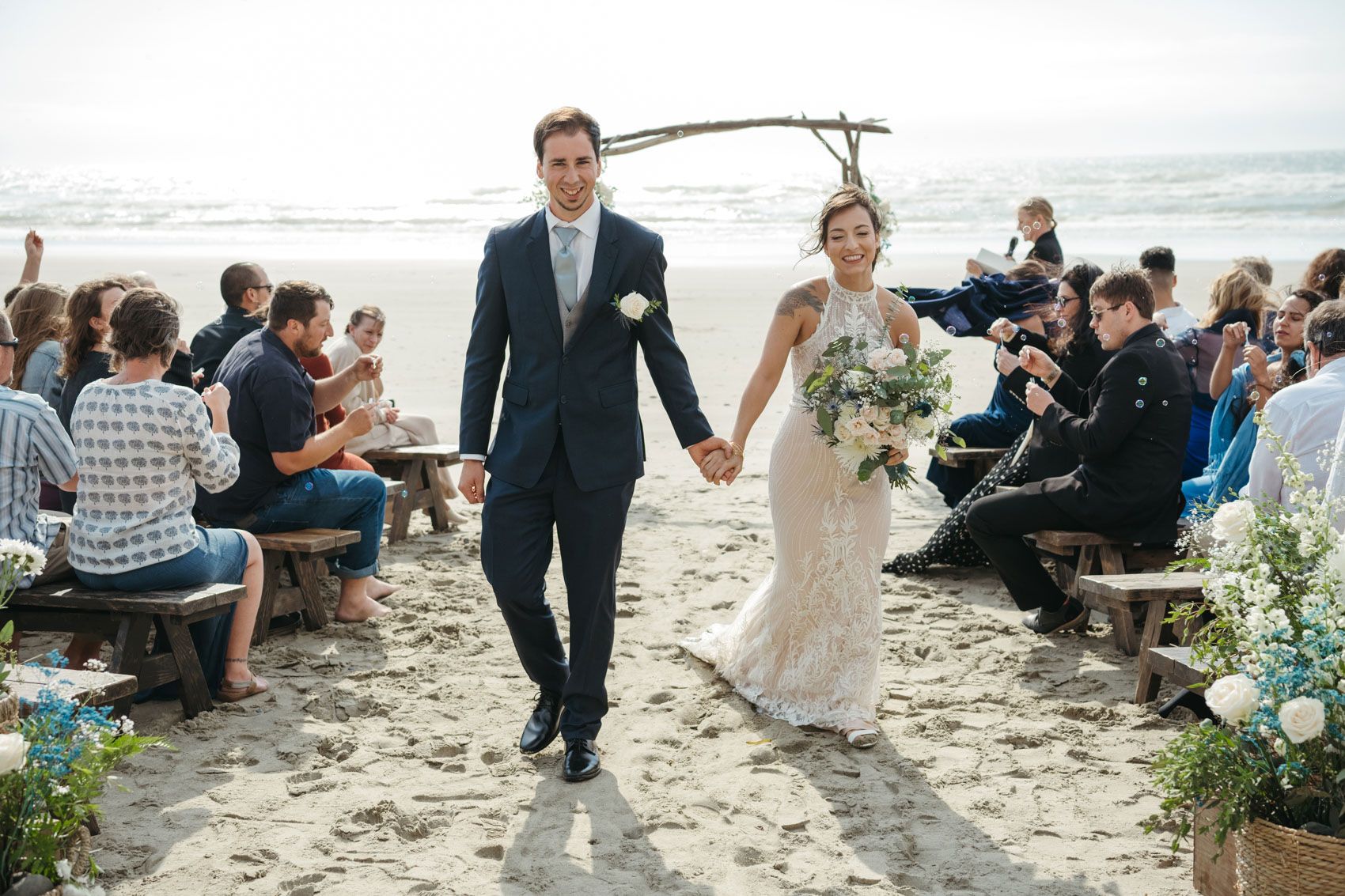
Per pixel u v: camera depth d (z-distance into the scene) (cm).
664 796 360
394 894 302
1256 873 254
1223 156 8031
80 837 264
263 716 419
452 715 422
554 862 320
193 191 5631
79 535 405
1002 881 309
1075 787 367
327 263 2641
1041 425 520
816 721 412
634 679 461
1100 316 500
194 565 410
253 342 504
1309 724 236
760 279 2208
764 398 421
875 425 384
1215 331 627
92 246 3288
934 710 432
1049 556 613
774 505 423
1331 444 376
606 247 364
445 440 900
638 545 658
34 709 273
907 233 3434
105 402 401
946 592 584
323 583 586
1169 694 440
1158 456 494
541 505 373
